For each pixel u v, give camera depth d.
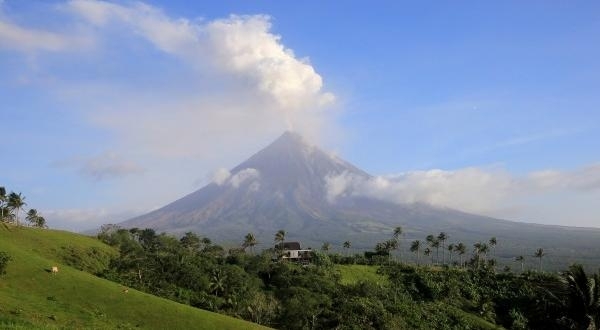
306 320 118.00
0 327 43.00
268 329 84.44
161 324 72.75
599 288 38.09
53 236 148.62
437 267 189.38
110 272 133.88
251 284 145.62
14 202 150.62
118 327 63.59
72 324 56.69
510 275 160.75
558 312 41.22
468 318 133.25
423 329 121.56
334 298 137.38
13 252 85.44
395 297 142.25
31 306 60.19
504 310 140.12
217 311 117.25
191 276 138.50
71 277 81.88
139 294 83.19
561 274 42.16
